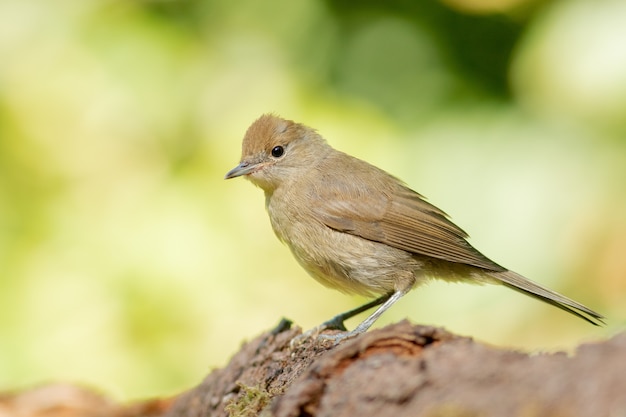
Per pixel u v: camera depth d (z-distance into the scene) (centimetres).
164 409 991
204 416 792
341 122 1228
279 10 1352
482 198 1203
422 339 539
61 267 1168
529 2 1372
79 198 1217
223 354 1149
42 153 1227
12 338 1134
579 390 454
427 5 1418
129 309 1143
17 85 1238
